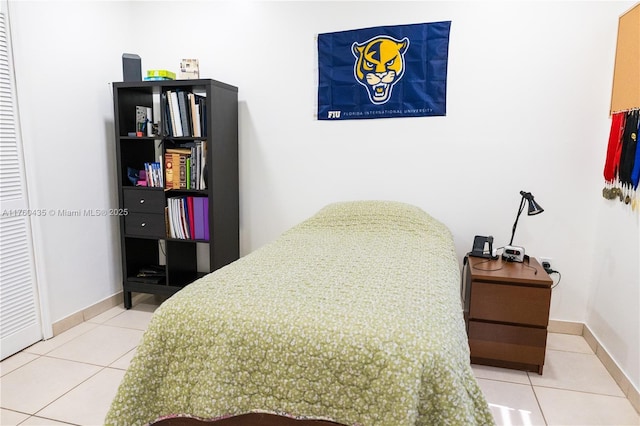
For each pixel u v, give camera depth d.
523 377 2.29
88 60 2.94
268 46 3.10
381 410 1.27
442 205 2.92
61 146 2.75
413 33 2.81
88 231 2.99
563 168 2.68
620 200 2.31
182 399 1.49
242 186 3.30
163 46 3.31
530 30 2.62
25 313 2.55
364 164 3.03
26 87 2.49
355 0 2.89
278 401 1.40
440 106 2.82
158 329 1.53
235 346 1.44
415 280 1.78
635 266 2.11
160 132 2.99
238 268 1.97
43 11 2.58
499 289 2.30
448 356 1.29
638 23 2.17
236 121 3.19
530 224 2.78
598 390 2.16
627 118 2.24
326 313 1.45
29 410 1.98
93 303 3.06
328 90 3.02
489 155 2.79
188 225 3.03
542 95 2.66
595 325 2.60
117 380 2.23
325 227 2.75
